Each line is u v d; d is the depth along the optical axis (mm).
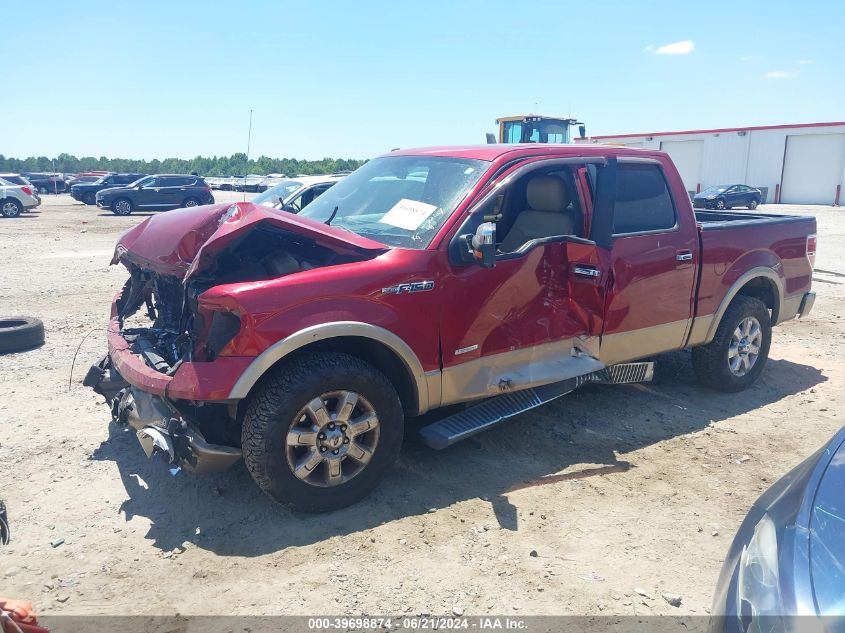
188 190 30922
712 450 5051
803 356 7566
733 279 5902
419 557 3670
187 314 4430
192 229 4453
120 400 4398
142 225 5219
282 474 3828
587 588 3447
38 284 11367
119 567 3570
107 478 4488
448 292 4277
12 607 2211
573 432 5316
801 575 2227
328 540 3812
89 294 10531
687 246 5488
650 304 5320
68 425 5316
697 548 3812
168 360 4355
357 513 4086
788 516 2535
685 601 3367
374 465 4145
